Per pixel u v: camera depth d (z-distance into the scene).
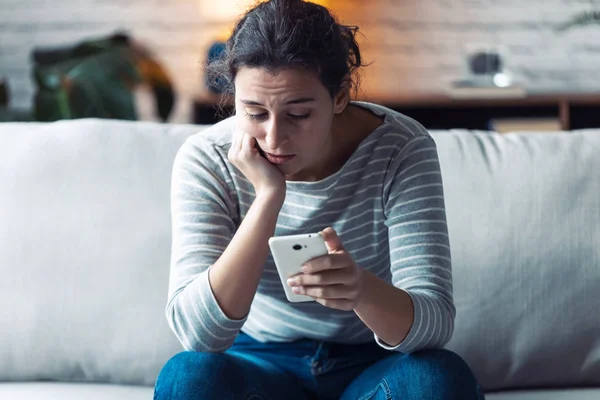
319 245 1.04
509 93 3.43
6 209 1.52
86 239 1.50
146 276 1.49
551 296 1.48
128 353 1.47
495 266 1.48
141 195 1.53
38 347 1.48
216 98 3.28
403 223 1.25
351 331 1.33
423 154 1.28
